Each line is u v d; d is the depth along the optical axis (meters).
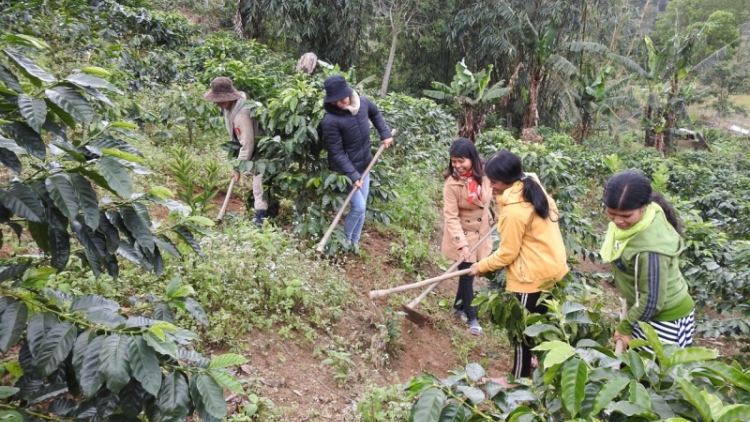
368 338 3.93
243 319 3.52
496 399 1.91
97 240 1.88
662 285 2.61
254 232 4.29
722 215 8.38
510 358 4.38
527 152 6.36
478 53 19.73
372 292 3.84
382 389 3.05
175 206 2.17
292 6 17.36
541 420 1.77
